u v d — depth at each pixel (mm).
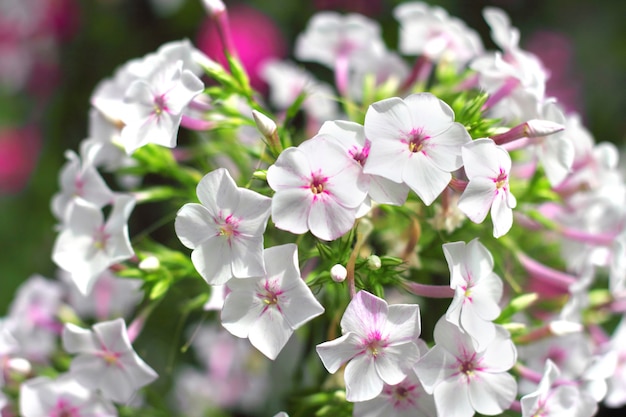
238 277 373
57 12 720
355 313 370
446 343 375
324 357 371
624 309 447
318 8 685
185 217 376
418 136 375
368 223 399
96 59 723
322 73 642
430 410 380
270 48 646
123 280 473
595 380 406
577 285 424
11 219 706
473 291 380
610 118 716
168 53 412
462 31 462
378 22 679
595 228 451
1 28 737
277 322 375
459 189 384
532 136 393
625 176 670
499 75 418
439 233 409
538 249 462
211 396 523
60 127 727
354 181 371
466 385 378
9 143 724
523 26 731
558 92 711
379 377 374
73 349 400
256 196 371
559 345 432
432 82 521
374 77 486
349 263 380
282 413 382
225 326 377
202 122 421
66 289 483
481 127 404
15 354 448
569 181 446
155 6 712
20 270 683
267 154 421
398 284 393
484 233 422
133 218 549
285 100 514
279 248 372
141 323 424
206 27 640
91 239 409
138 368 395
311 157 370
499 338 382
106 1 723
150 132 394
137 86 398
